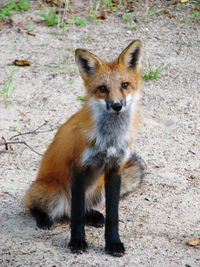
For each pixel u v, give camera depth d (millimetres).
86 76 10141
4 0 20266
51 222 10727
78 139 9992
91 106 9938
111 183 10188
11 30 18844
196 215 11273
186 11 20391
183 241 10359
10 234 10422
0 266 9477
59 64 17109
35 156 13078
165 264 9625
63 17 19188
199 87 16406
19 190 11859
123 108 9734
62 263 9594
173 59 17734
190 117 14969
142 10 20297
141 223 10945
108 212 10062
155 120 14766
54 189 10672
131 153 10570
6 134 13844
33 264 9539
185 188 12172
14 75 16453
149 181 12383
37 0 20656
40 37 18516
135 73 10250
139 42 10172
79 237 10023
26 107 15055
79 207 10062
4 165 12711
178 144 13820
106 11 20203
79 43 18203
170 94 15977
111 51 17766
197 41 18750
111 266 9539
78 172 10086
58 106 15156
